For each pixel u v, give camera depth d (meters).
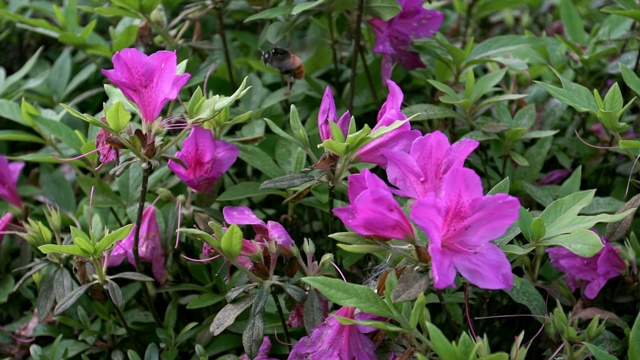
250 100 1.05
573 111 1.09
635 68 1.02
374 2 0.99
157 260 0.92
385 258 0.85
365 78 1.09
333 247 0.92
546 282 0.93
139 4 1.03
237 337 0.92
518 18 1.33
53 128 0.99
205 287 0.94
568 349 0.81
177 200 0.91
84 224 1.01
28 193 1.09
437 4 1.20
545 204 0.94
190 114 0.85
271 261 0.81
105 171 1.09
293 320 0.85
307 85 1.07
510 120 0.98
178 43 1.07
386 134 0.82
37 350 0.91
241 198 0.97
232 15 1.18
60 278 0.90
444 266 0.74
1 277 1.00
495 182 1.00
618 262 0.88
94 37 1.15
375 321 0.76
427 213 0.73
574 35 1.08
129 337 0.93
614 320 0.86
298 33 1.18
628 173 0.99
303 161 0.95
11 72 1.30
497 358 0.73
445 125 1.02
